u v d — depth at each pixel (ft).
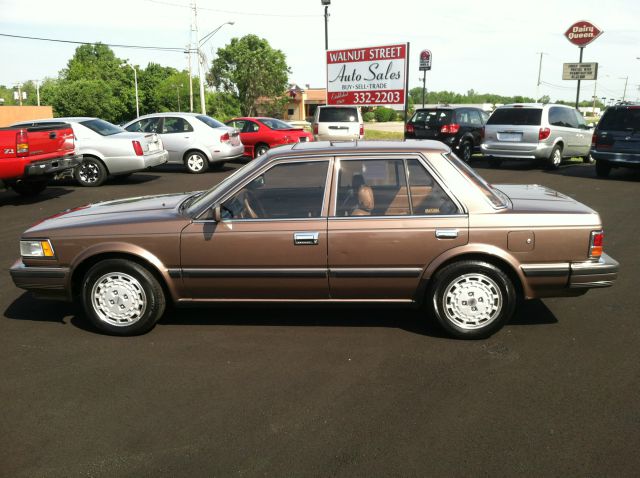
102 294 15.93
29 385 13.26
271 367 13.97
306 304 15.76
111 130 45.60
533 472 9.76
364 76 81.10
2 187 34.22
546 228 14.70
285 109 253.65
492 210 14.87
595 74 82.38
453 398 12.30
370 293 15.40
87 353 15.01
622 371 13.48
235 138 54.54
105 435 11.18
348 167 15.25
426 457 10.23
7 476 9.98
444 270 14.99
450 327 15.29
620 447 10.44
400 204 15.03
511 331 16.01
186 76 286.46
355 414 11.73
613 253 23.98
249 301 15.85
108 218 16.15
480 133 63.52
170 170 55.77
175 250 15.44
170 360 14.49
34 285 16.10
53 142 36.70
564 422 11.28
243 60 241.14
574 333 15.80
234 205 15.47
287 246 15.08
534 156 51.96
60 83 319.68
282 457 10.33
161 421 11.63
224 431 11.21
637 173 51.11
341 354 14.65
